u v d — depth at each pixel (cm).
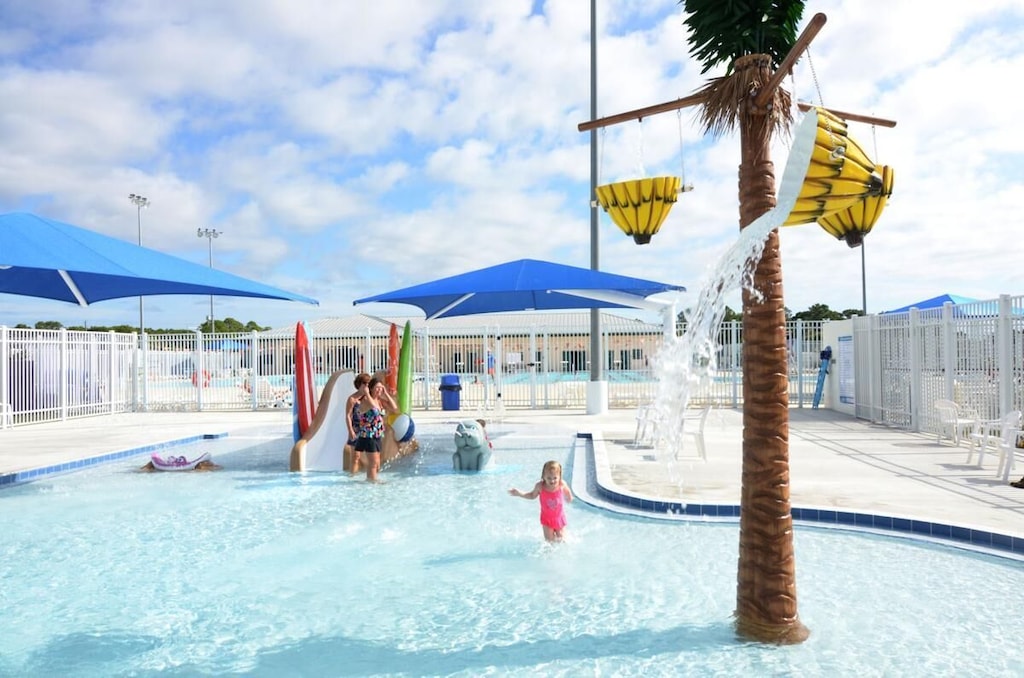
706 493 807
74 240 664
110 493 940
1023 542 588
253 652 434
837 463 1004
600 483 873
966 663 396
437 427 1691
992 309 1166
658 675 390
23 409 1848
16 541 699
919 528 655
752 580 427
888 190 479
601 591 532
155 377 2334
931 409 1373
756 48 411
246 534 717
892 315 1544
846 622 456
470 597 525
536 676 393
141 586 561
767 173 409
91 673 407
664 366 418
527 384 2303
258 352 2352
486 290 1066
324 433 1123
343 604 515
